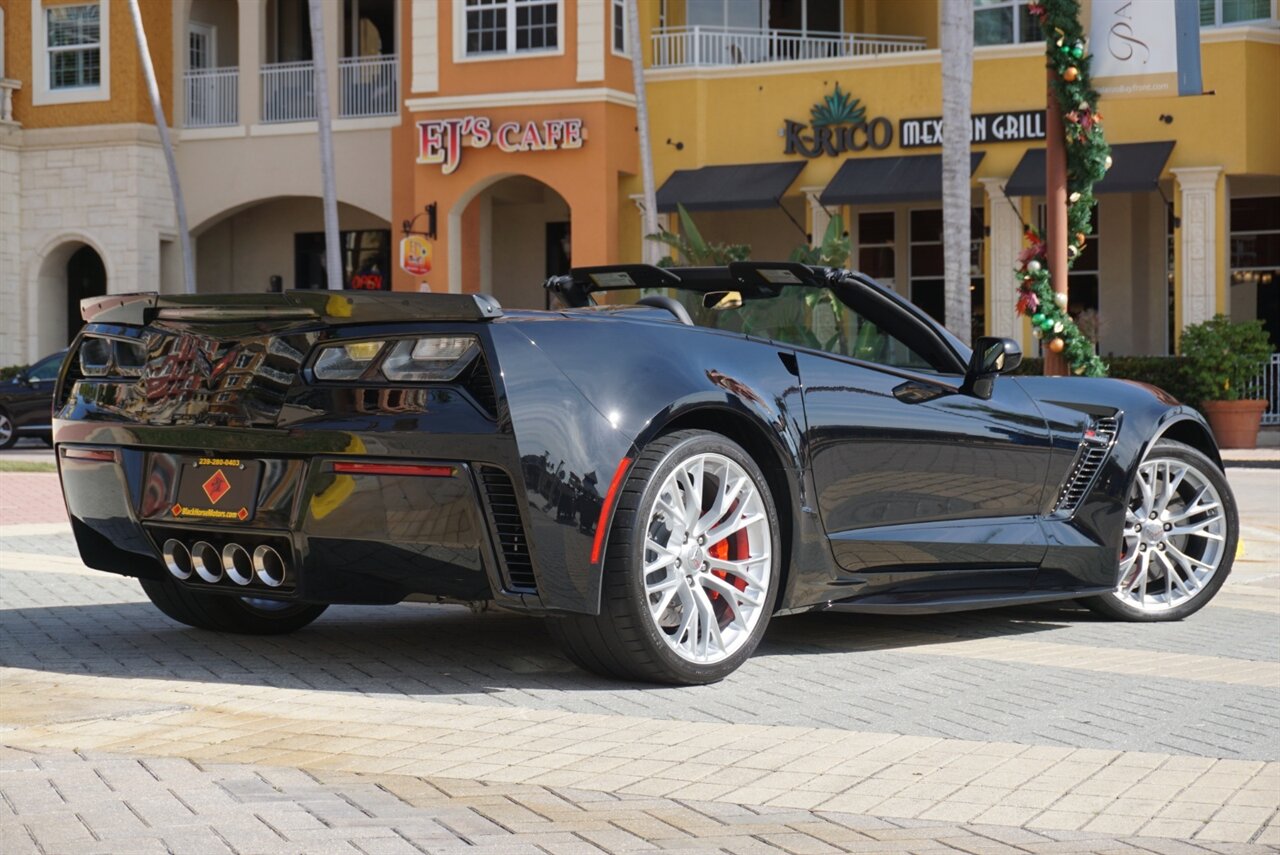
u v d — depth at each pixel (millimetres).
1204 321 21922
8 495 13758
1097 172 10672
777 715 4578
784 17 26562
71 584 7348
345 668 5238
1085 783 3854
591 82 24828
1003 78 23359
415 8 25875
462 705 4648
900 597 5621
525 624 6223
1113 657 5676
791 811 3561
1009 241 23406
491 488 4539
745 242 26469
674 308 5324
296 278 30016
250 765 3885
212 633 5930
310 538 4758
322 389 4723
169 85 28750
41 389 23531
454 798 3605
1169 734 4418
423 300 4566
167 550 5109
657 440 4812
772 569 5121
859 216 25625
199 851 3150
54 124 28578
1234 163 22094
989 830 3451
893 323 5867
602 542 4625
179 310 5016
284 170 28125
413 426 4562
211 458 4961
